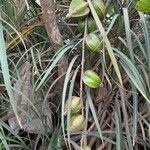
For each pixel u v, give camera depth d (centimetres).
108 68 48
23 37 52
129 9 52
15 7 57
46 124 50
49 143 48
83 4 45
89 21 46
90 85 43
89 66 49
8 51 55
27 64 52
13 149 49
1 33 39
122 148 45
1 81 53
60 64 48
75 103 43
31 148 50
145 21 47
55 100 53
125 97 50
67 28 55
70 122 44
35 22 55
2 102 52
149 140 48
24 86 51
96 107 52
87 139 49
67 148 48
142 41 53
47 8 44
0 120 46
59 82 50
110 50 39
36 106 50
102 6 45
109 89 50
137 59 48
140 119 48
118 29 49
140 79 43
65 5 56
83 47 43
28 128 50
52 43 48
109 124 51
